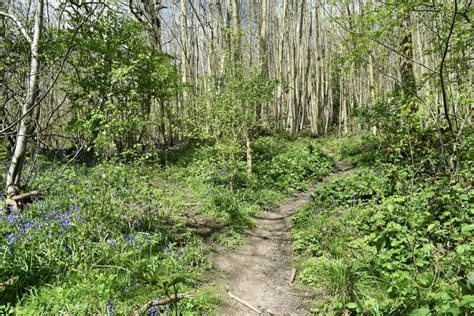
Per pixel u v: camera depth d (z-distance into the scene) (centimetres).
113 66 914
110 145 662
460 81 773
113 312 396
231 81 1091
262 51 2091
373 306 362
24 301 430
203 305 474
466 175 601
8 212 659
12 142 1021
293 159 1353
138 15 1603
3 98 896
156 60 1274
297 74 2781
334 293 486
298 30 2812
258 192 998
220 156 1124
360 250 536
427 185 628
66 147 1436
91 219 600
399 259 460
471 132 868
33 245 502
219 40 1961
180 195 959
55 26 1142
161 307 428
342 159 1598
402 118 864
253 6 2744
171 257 566
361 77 2827
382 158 1136
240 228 777
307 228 733
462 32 683
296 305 493
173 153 1537
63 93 1104
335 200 817
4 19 979
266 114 2414
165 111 1600
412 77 1062
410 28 853
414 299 340
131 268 505
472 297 256
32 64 771
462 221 480
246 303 495
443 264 373
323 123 3161
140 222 670
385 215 554
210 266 598
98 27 1109
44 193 763
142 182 813
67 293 430
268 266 625
